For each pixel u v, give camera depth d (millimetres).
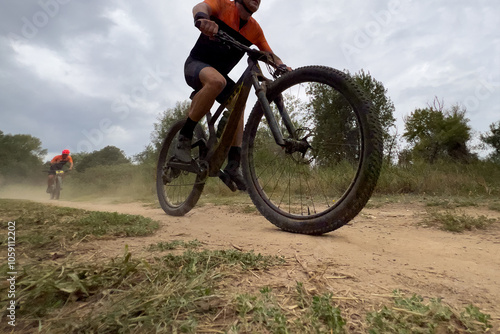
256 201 2801
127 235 2229
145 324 877
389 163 7098
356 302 1095
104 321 889
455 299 1153
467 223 2717
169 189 4129
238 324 910
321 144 2414
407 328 896
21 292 1081
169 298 1013
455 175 6523
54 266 1342
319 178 4109
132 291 1067
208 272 1309
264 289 1106
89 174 15547
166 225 2850
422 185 6125
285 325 887
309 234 2371
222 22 2721
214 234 2340
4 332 871
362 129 2086
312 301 1063
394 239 2277
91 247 1824
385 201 5070
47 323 911
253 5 2740
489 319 983
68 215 3094
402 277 1382
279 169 3094
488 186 5738
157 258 1466
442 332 902
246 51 2637
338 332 862
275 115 2691
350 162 2252
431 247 2016
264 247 1876
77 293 1101
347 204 2133
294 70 2498
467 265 1591
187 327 862
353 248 1930
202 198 6559
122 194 11766
